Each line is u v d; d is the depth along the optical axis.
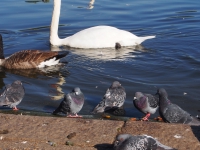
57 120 6.72
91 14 16.72
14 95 8.65
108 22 15.84
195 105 9.11
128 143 5.53
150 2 18.33
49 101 9.32
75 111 8.37
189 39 14.09
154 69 11.39
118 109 9.01
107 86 10.18
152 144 5.52
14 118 6.79
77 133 6.36
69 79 10.70
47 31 15.00
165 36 14.48
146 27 15.37
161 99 7.96
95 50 13.31
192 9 17.33
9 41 13.92
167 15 16.55
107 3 18.16
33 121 6.70
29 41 14.00
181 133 6.33
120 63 11.88
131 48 13.38
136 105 8.52
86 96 9.57
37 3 18.22
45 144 6.09
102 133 6.36
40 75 11.19
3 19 15.96
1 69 11.83
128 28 15.28
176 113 7.80
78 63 11.92
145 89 9.98
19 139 6.23
